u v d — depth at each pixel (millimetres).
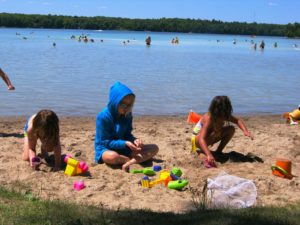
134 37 67750
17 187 3826
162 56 24516
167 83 12312
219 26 129875
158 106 8781
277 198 3777
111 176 4297
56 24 113062
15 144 5320
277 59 26547
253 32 131625
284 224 3018
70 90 10266
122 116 4789
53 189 3875
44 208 3168
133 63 18953
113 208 3465
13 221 2908
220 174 4062
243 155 5148
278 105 9531
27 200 3379
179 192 3928
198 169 4602
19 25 109750
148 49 32438
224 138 5090
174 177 4141
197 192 3912
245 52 34844
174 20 126938
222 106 4824
